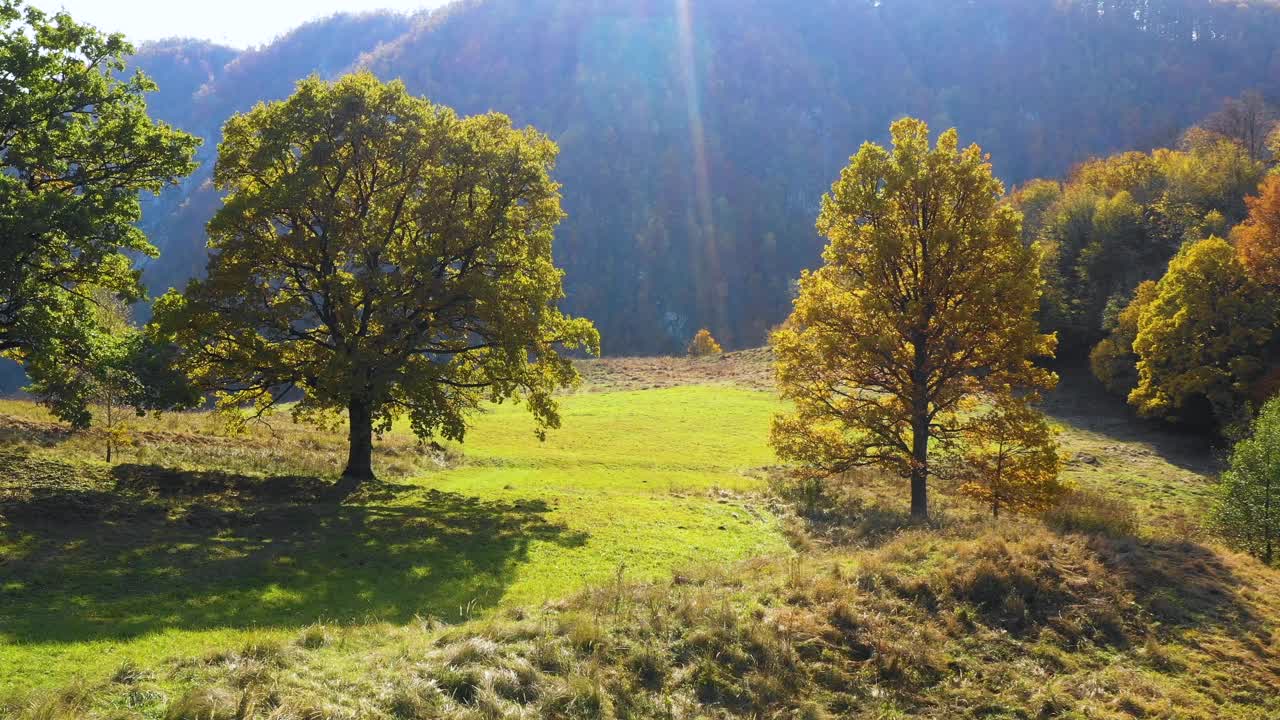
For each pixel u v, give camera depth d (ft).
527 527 67.31
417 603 45.50
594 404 185.16
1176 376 159.63
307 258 72.69
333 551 54.80
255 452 91.71
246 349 73.36
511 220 80.23
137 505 58.80
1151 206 227.20
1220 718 35.94
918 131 80.12
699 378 234.58
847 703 34.99
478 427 150.30
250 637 34.71
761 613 41.04
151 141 64.75
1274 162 250.98
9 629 34.58
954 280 76.89
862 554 53.26
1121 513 91.30
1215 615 45.19
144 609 39.70
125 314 99.35
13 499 55.06
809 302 82.58
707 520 77.41
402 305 73.67
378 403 73.15
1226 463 145.89
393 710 28.89
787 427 86.28
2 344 62.39
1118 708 35.88
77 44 63.98
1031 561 47.67
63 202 56.24
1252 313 154.92
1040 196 280.51
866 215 81.05
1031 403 78.54
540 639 35.58
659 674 34.78
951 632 41.29
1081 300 217.56
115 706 26.25
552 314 84.53
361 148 74.28
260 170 72.18
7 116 59.06
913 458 81.20
